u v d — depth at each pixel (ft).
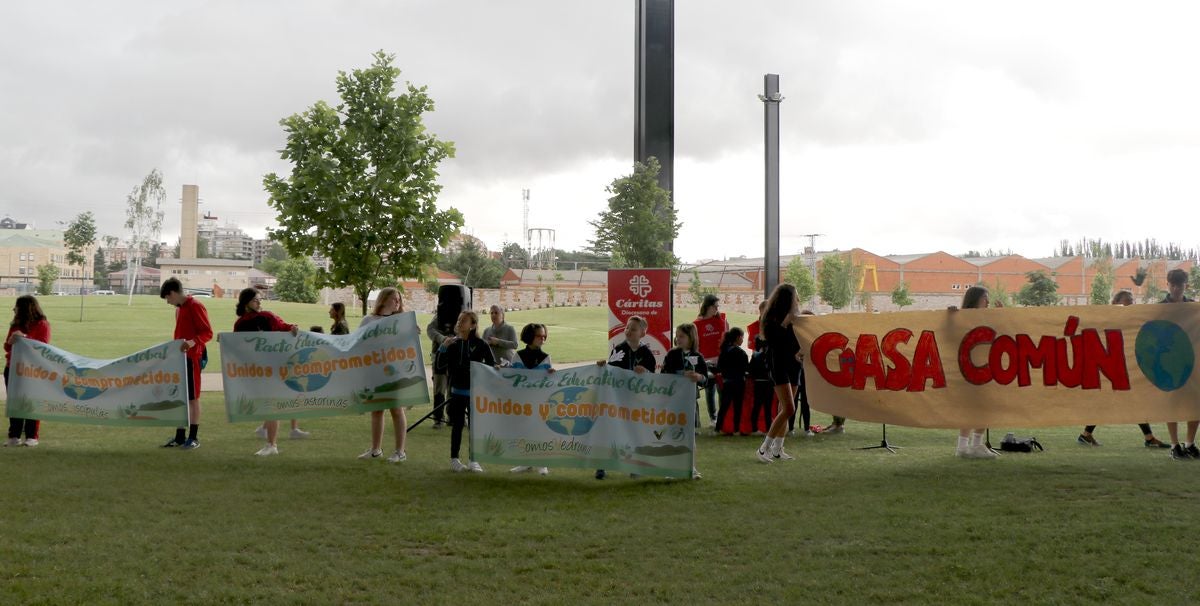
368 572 20.34
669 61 69.15
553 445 31.99
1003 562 20.80
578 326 174.60
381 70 57.67
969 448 36.60
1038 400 35.88
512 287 287.48
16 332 39.04
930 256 325.01
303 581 19.71
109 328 146.51
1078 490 28.50
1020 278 329.11
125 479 30.58
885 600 18.60
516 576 20.21
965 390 36.29
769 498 28.09
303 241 56.70
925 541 22.57
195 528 23.94
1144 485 29.07
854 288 307.78
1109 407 35.53
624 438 31.65
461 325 33.91
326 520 25.11
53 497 27.50
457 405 33.68
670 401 31.76
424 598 18.72
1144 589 19.04
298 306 227.20
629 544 22.70
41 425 46.32
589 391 32.01
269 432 37.01
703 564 21.04
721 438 44.75
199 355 39.04
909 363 36.83
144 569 20.17
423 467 34.14
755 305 268.41
